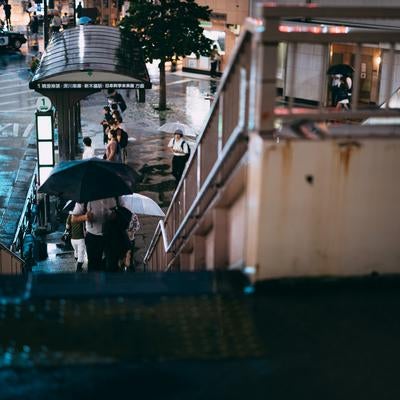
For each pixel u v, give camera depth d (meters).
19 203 22.50
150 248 14.48
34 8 53.44
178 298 5.16
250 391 4.17
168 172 24.92
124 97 37.41
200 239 7.18
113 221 11.97
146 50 33.38
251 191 5.21
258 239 5.15
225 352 4.54
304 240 5.22
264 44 4.94
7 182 24.38
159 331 4.75
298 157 5.04
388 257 5.37
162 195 22.52
